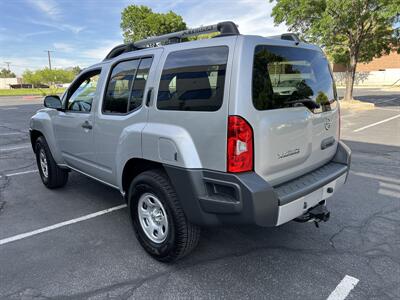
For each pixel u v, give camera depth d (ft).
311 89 9.55
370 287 8.35
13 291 8.36
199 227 8.89
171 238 8.89
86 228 11.87
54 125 14.21
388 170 18.43
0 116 53.21
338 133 11.14
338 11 47.37
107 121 10.76
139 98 9.60
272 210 7.52
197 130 7.91
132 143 9.57
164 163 8.60
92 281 8.75
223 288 8.39
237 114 7.26
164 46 9.27
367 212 12.87
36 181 17.43
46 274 9.07
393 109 49.96
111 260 9.75
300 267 9.27
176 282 8.66
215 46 7.85
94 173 12.32
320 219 9.17
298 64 9.09
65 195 15.23
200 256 9.90
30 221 12.48
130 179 10.62
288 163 8.57
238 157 7.36
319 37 50.62
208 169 7.82
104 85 11.14
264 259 9.70
